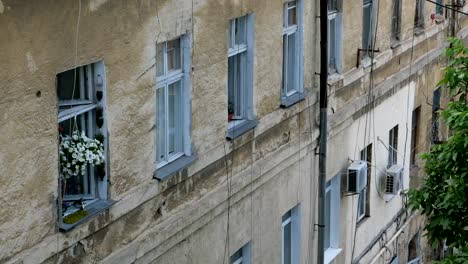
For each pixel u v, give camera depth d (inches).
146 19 565.0
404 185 1066.1
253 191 718.5
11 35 466.9
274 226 759.7
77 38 509.4
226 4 649.6
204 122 643.5
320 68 797.2
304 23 772.6
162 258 611.8
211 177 659.4
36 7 479.5
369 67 918.4
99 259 551.2
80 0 507.2
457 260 668.1
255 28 693.9
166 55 603.5
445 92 1195.3
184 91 623.8
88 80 538.0
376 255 989.2
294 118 770.8
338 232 886.4
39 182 500.4
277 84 737.6
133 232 579.8
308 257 827.4
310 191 815.7
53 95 499.8
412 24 1035.9
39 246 504.4
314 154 813.9
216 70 648.4
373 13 926.4
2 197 477.4
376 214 984.9
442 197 700.7
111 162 552.4
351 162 895.1
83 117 541.3
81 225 532.1
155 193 594.9
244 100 703.7
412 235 1102.4
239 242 706.8
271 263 763.4
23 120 483.2
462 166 689.0
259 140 718.5
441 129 1179.3
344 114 864.3
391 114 1002.1
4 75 465.7
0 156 472.1
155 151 592.4
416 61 1062.4
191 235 640.4
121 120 557.0
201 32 625.0
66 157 527.5
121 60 548.1
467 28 1264.8
